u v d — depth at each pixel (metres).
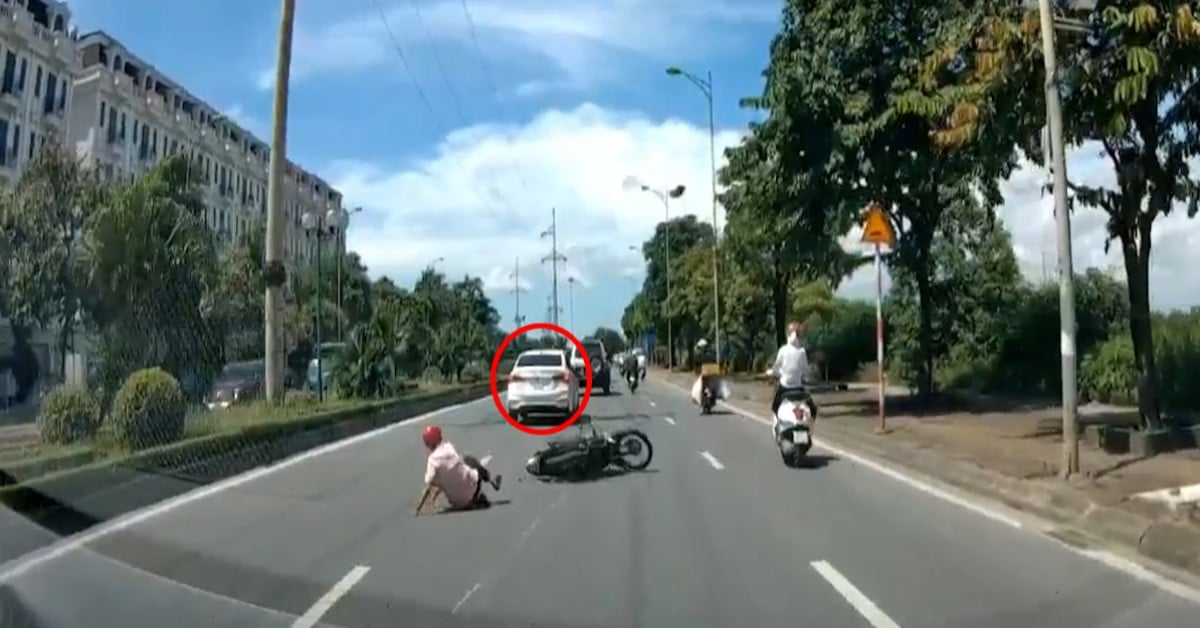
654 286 90.19
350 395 28.33
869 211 20.42
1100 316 25.55
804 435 15.11
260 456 16.81
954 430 18.47
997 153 16.42
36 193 25.59
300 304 53.84
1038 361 26.31
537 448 18.59
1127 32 12.95
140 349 19.03
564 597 7.69
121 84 52.88
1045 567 8.50
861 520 10.74
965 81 18.30
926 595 7.63
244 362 37.47
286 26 23.11
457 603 7.54
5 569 8.65
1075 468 12.13
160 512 11.60
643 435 15.38
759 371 54.62
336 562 8.93
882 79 21.16
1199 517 9.49
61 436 16.22
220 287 24.05
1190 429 14.75
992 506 11.55
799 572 8.41
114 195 20.73
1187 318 22.31
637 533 10.20
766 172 23.05
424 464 16.30
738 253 36.50
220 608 7.42
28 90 44.84
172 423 15.66
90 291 19.52
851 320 41.78
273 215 23.00
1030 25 13.73
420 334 41.78
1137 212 15.05
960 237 29.86
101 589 7.98
